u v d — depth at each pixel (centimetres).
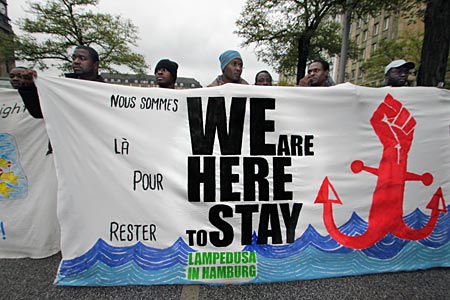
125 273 192
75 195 189
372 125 218
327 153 214
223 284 195
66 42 1634
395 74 300
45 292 181
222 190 202
